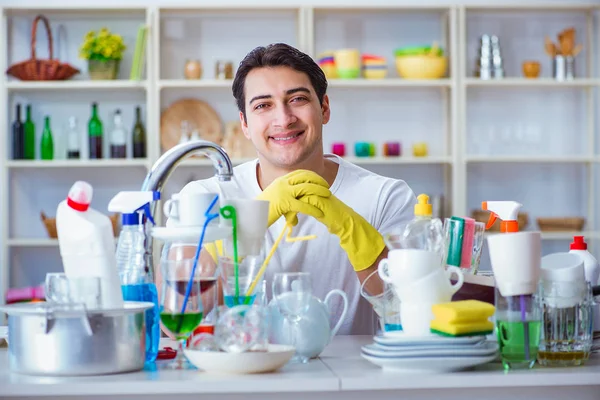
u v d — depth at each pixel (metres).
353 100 5.02
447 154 4.94
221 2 4.88
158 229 1.49
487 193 5.10
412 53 4.76
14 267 4.92
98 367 1.39
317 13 4.95
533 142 5.03
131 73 4.79
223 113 4.97
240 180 2.34
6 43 4.87
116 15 4.93
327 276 2.23
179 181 4.92
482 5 4.84
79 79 4.96
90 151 4.73
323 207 1.69
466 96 5.09
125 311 1.41
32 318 1.39
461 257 1.71
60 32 4.94
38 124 4.92
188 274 1.50
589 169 5.02
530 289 1.45
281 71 2.15
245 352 1.39
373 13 4.98
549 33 5.11
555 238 4.90
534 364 1.51
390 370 1.41
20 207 4.95
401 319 1.51
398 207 2.37
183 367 1.49
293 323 1.53
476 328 1.43
